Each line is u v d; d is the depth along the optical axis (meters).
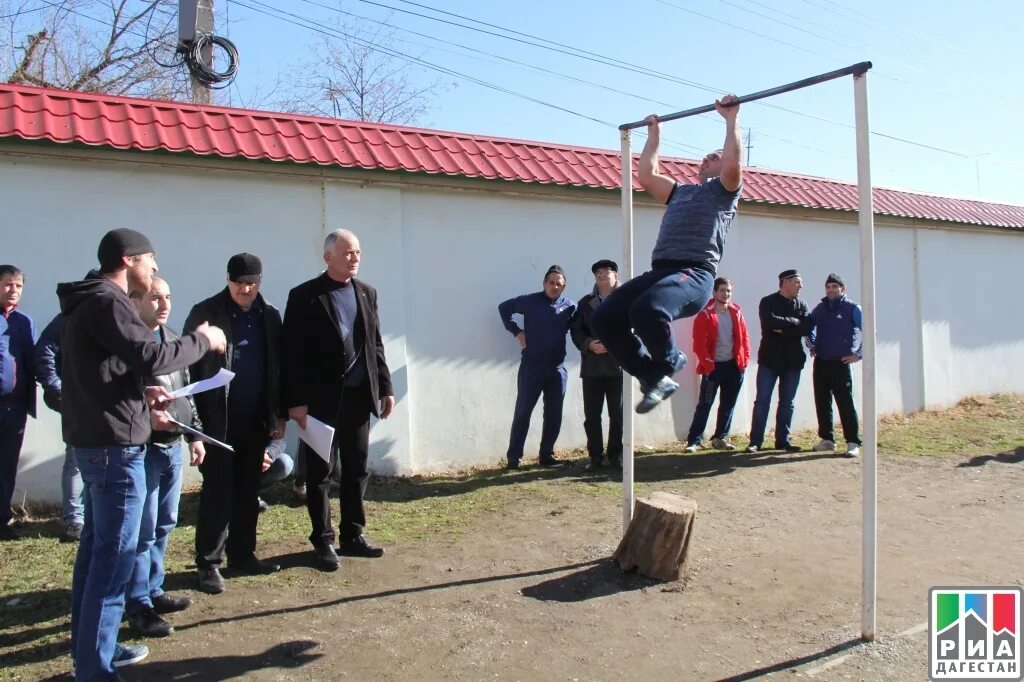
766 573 4.98
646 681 3.61
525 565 5.09
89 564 3.51
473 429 7.77
